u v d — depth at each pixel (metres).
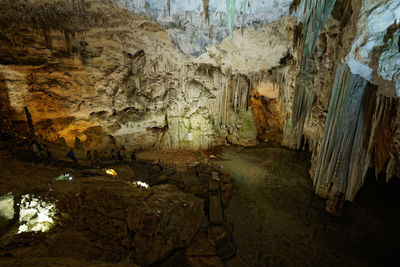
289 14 10.22
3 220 6.60
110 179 10.05
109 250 7.07
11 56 11.13
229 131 20.55
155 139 17.41
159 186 11.20
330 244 9.27
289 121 19.22
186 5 9.88
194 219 9.41
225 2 9.65
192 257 8.12
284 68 16.28
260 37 12.78
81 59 12.62
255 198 12.45
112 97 14.71
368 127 7.86
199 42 12.78
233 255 8.39
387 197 12.45
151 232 7.60
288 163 16.77
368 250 8.98
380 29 4.66
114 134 15.81
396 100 6.34
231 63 16.56
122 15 10.40
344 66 8.19
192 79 17.25
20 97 12.15
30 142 11.62
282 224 10.44
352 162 8.48
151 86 15.80
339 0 7.94
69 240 6.80
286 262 8.45
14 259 5.29
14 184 8.02
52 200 7.59
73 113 13.95
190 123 18.47
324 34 9.76
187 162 16.09
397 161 8.46
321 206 11.60
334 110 8.89
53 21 10.23
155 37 12.95
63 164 10.77
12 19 9.92
